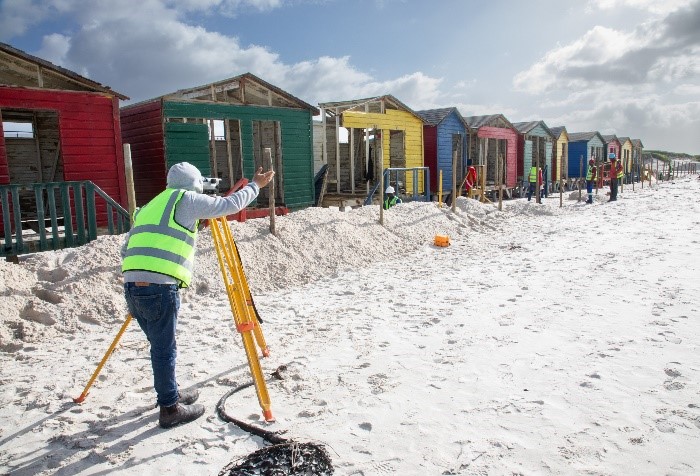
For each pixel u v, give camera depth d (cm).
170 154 1354
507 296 628
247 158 1494
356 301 648
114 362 449
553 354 418
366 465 267
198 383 393
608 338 450
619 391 342
